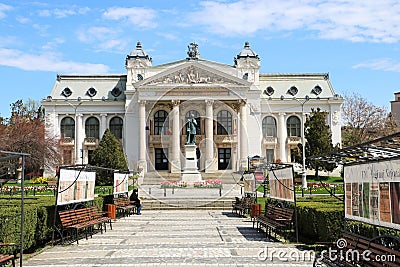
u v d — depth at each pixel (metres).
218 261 14.52
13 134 66.00
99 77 89.00
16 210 15.54
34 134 67.31
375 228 12.12
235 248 17.00
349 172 13.86
